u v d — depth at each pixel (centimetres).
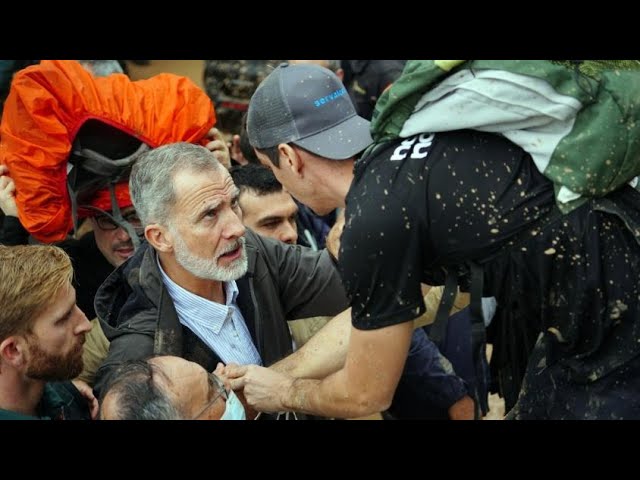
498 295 161
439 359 277
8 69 318
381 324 162
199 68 474
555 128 149
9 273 167
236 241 196
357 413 177
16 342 168
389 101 156
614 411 159
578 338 159
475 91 147
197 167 192
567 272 153
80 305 248
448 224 154
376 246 155
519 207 151
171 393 168
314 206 197
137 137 237
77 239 262
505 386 188
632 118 146
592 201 150
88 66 304
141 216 195
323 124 187
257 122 192
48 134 225
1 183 235
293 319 228
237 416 185
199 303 202
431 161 155
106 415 167
